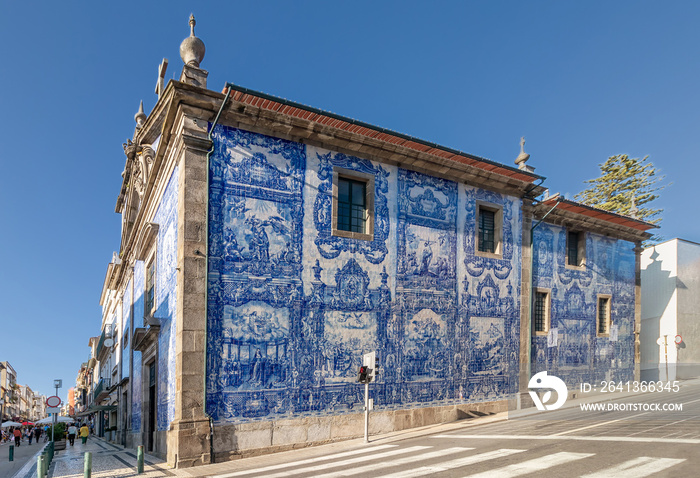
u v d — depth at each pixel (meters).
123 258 24.14
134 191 21.62
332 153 13.16
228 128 11.79
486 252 15.91
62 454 18.47
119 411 25.45
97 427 41.94
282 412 11.30
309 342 11.98
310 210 12.55
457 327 14.70
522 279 16.62
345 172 13.26
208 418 10.34
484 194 16.11
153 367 15.55
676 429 8.64
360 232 13.53
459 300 14.88
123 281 26.33
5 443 37.06
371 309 13.09
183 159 11.22
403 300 13.70
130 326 21.91
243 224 11.60
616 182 34.19
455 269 14.97
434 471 6.90
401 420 13.05
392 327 13.38
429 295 14.25
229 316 11.07
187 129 11.27
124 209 25.67
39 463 8.82
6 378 92.06
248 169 11.87
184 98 11.24
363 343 12.80
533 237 17.41
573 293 18.62
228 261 11.28
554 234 18.47
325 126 12.67
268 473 8.09
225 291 11.13
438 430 12.34
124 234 25.09
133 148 19.50
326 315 12.34
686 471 5.61
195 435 10.12
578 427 10.14
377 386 12.84
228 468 9.34
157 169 14.34
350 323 12.68
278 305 11.72
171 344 11.84
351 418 12.22
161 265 14.07
